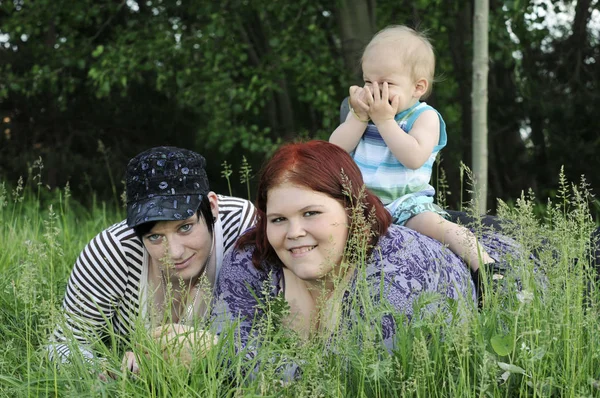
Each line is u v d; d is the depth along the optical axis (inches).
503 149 564.4
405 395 96.9
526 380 99.2
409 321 109.1
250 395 97.3
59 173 586.9
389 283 110.0
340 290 109.7
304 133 470.9
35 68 491.8
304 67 442.3
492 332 107.7
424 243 117.3
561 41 520.7
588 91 507.5
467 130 540.4
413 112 151.0
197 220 126.1
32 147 626.2
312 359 98.2
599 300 115.2
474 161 236.2
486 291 116.2
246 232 122.6
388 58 149.6
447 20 509.0
